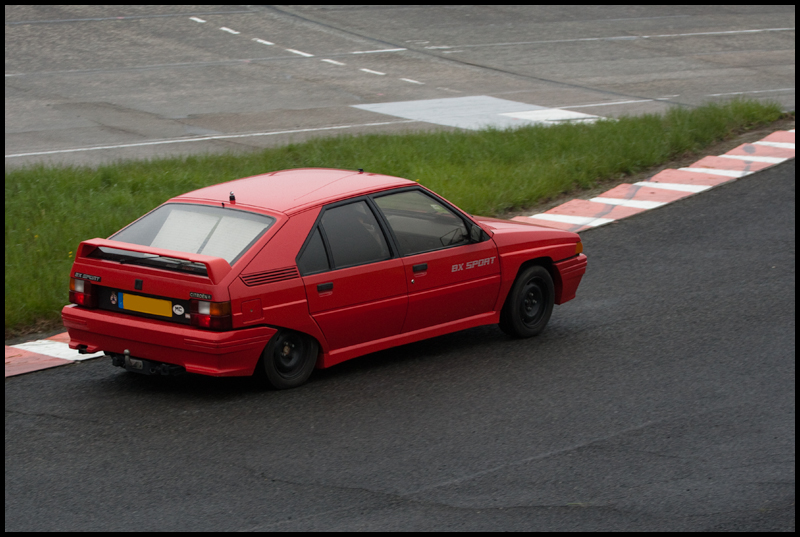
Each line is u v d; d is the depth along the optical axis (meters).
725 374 12.12
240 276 10.63
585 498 8.66
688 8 63.94
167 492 8.71
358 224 11.79
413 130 31.19
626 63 46.47
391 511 8.38
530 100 37.31
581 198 22.98
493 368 12.30
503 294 13.24
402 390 11.45
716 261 17.78
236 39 48.72
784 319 14.45
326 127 31.77
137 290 10.95
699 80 42.22
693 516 8.33
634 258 18.06
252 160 24.66
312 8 58.00
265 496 8.64
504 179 23.16
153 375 11.94
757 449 9.80
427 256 12.27
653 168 25.83
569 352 13.00
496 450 9.73
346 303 11.52
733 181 24.09
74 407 10.80
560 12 60.50
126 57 43.59
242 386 11.50
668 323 14.30
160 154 27.42
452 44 50.28
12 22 48.62
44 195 20.25
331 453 9.60
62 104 34.59
